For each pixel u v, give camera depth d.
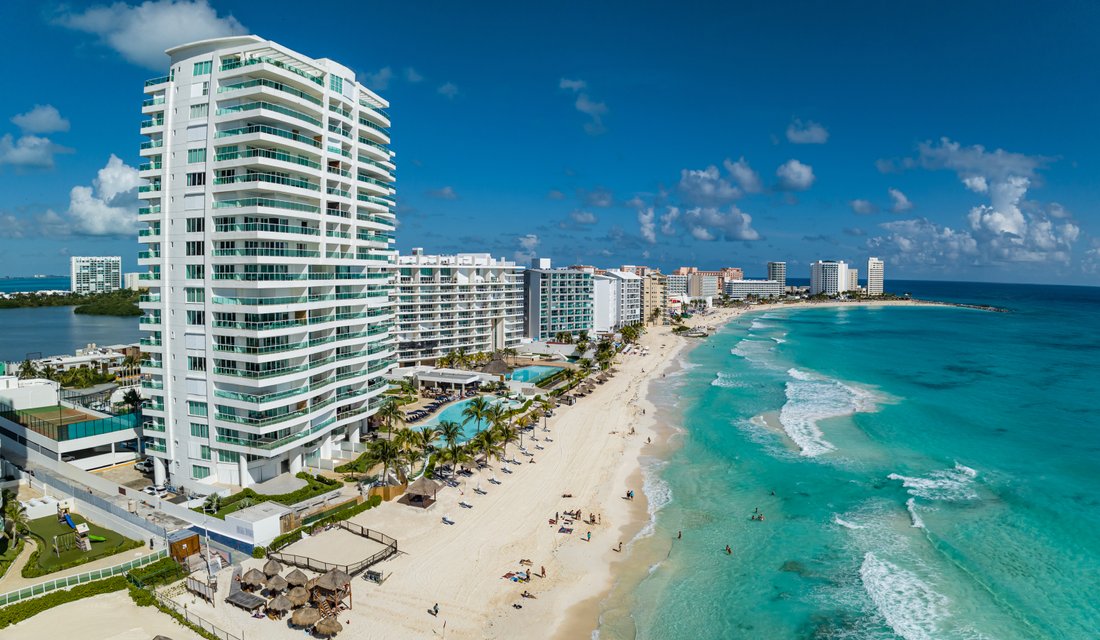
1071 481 82.06
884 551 63.34
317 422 80.31
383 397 97.50
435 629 48.59
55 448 79.25
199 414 73.75
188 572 54.78
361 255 88.00
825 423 115.69
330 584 49.91
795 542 65.75
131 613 49.03
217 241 71.38
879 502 75.94
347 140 81.31
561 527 68.62
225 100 70.50
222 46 71.31
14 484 76.69
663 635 49.91
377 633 47.50
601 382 157.12
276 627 47.62
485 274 173.50
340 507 68.44
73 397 102.81
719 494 79.56
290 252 73.25
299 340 75.25
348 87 82.12
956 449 97.88
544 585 56.59
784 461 92.75
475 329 169.75
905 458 93.44
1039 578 57.53
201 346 72.75
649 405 132.38
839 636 49.62
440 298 159.25
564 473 86.19
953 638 48.88
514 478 82.88
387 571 56.53
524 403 121.06
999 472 86.12
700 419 119.50
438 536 64.19
